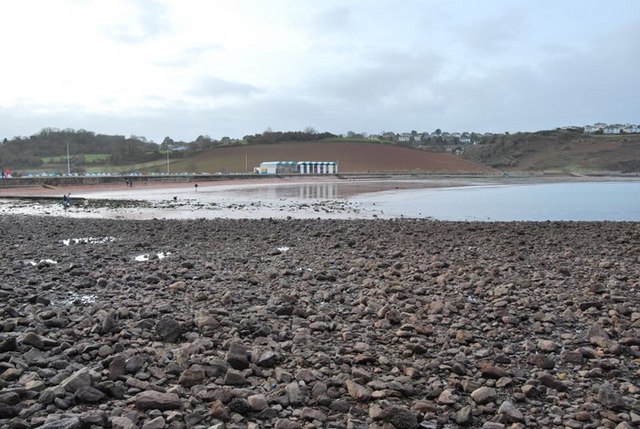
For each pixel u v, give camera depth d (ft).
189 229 82.23
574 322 26.25
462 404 15.89
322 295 31.53
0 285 32.50
